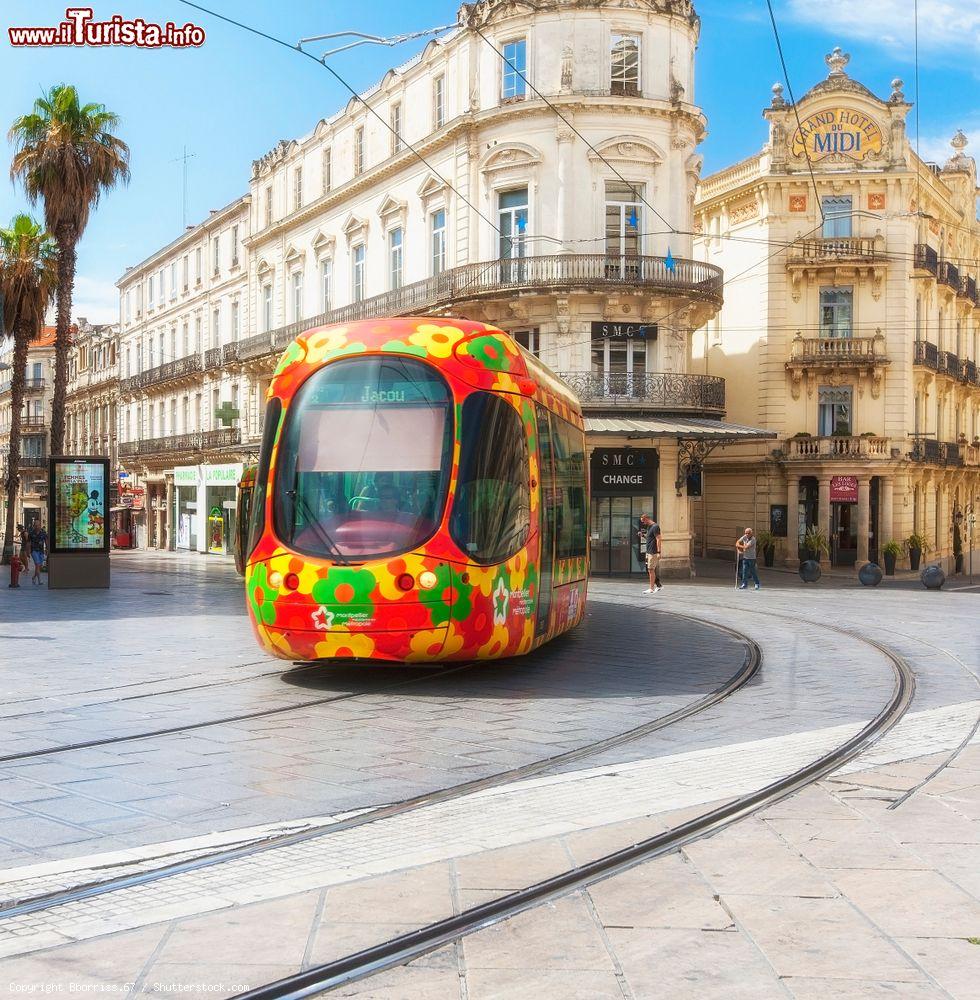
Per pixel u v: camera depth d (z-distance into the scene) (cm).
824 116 4144
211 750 873
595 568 3322
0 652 1501
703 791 745
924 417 4431
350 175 4141
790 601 2456
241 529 1493
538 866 583
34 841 629
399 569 1115
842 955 470
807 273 4150
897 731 966
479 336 1212
